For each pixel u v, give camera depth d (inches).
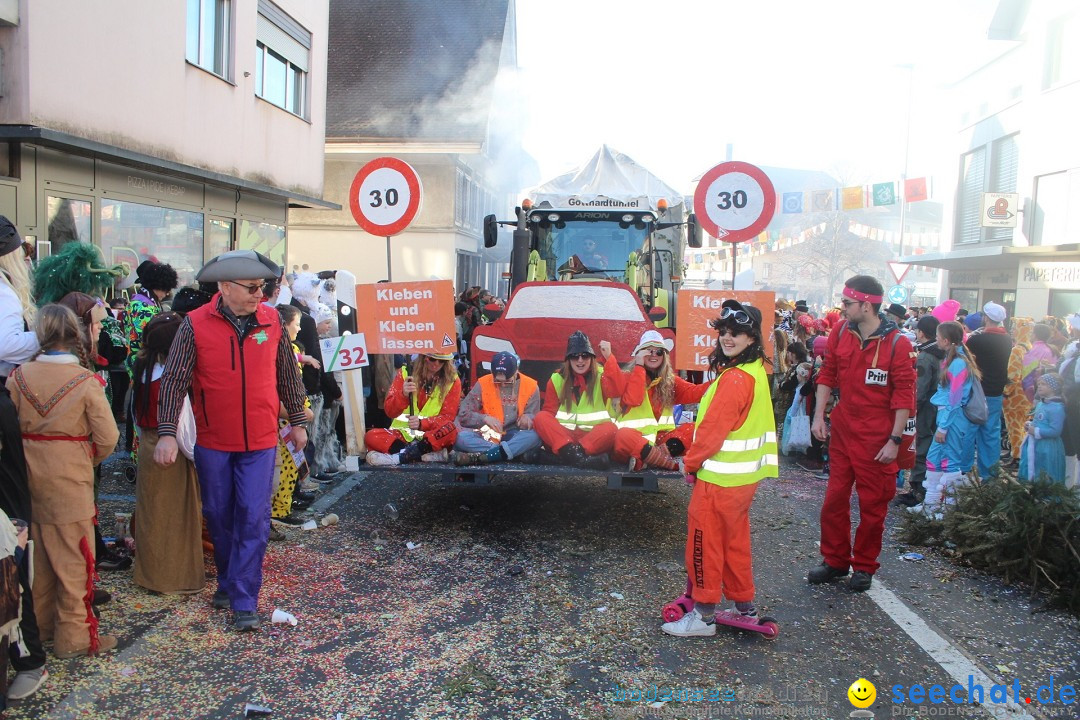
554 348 273.7
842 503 204.4
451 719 135.6
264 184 551.2
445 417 238.8
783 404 393.7
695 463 166.1
